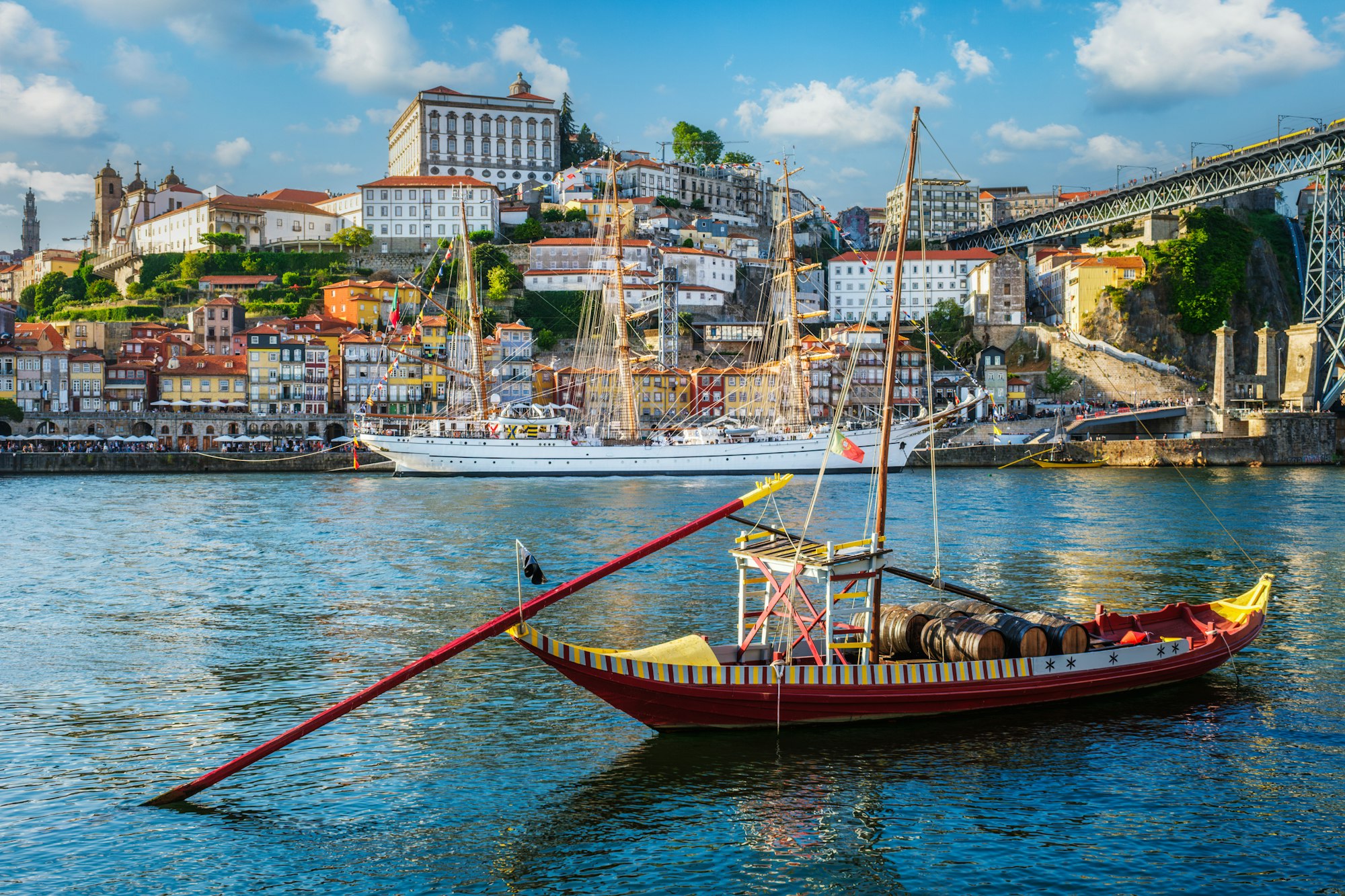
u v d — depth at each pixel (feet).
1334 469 524.11
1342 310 592.19
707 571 205.05
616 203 542.16
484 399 547.49
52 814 91.40
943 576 197.67
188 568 215.10
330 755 104.58
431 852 84.94
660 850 84.99
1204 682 127.54
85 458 502.38
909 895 78.33
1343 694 122.93
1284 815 90.68
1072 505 333.83
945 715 112.88
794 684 106.52
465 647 98.53
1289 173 617.62
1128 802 93.35
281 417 589.73
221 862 83.30
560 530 274.36
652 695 104.32
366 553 235.40
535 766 101.35
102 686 127.95
